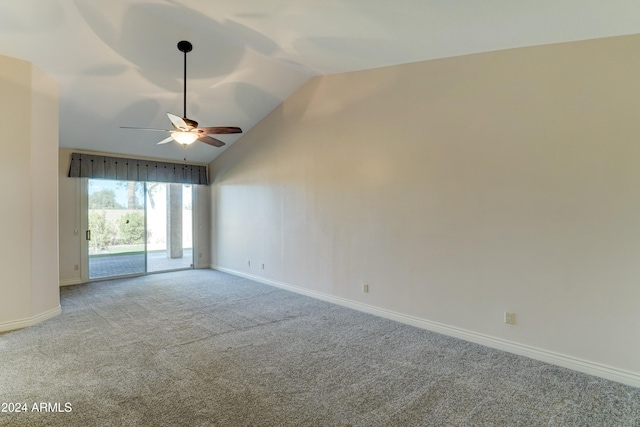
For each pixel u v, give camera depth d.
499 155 3.08
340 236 4.51
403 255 3.82
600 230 2.59
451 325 3.43
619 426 2.01
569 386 2.46
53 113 3.96
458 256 3.37
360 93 4.25
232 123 5.83
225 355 2.95
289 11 2.72
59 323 3.74
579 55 2.66
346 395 2.33
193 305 4.50
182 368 2.70
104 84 4.27
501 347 3.09
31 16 3.10
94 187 6.03
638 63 2.43
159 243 7.08
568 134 2.72
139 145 6.00
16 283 3.56
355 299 4.34
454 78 3.37
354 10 2.47
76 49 3.62
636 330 2.46
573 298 2.71
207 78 4.53
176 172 6.90
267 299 4.82
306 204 5.03
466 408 2.19
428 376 2.60
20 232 3.58
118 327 3.64
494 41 2.84
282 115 5.43
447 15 2.38
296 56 3.94
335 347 3.14
